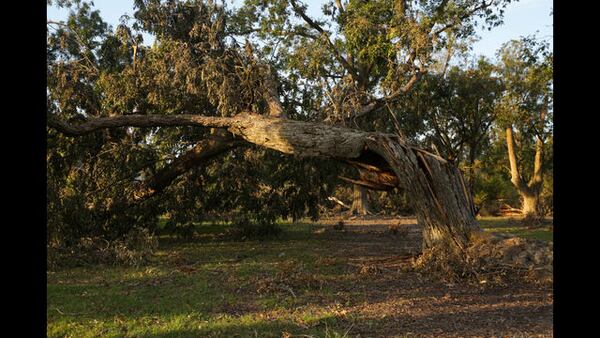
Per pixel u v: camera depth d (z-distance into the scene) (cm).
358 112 1311
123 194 1302
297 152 1049
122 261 1038
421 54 1329
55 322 586
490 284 792
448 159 991
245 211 1483
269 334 530
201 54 1254
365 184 1127
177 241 1485
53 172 1166
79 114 1200
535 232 1864
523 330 541
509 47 2658
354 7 1471
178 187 1401
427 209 945
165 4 1291
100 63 1403
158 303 679
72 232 1120
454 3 1523
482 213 3388
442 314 616
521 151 3341
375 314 616
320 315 606
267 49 1531
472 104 2661
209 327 557
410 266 930
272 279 797
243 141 1257
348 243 1448
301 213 1528
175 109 1286
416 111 2286
